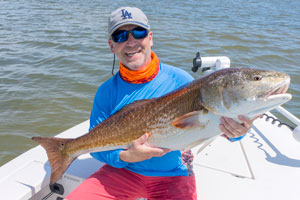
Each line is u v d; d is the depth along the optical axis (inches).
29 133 222.4
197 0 1235.2
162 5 954.7
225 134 81.5
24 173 108.5
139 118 88.7
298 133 115.3
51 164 97.3
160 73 99.4
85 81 305.0
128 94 99.1
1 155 197.5
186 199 90.7
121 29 92.5
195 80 83.8
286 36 529.3
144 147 85.9
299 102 275.1
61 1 999.6
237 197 100.4
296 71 346.6
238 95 74.9
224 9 931.3
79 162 118.1
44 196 111.1
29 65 343.6
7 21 592.1
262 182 107.8
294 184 106.5
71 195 94.1
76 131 142.5
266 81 73.0
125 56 95.3
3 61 353.1
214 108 78.6
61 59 361.7
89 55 379.9
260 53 412.2
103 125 93.0
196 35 500.7
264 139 137.2
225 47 432.5
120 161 92.8
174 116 84.1
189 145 84.8
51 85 295.1
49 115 245.6
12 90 281.7
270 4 1229.7
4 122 233.3
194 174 107.2
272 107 74.2
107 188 96.4
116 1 1037.2
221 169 116.2
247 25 632.4
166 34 496.1
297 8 1102.4
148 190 98.7
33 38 458.3
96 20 631.2
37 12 725.3
